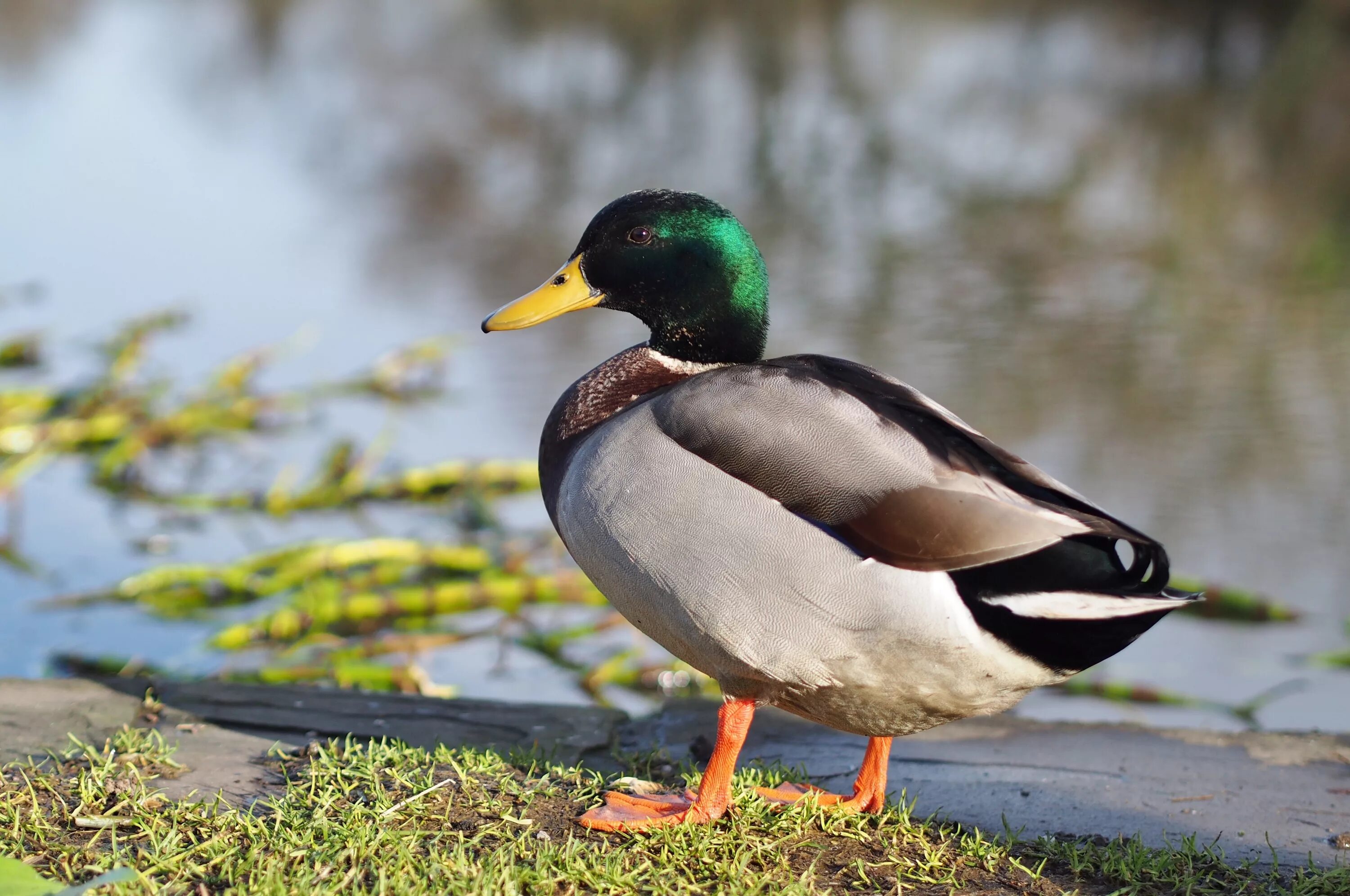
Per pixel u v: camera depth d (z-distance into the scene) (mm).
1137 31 39719
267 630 9484
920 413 4703
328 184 24781
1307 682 9008
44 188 24766
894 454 4496
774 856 4883
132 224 22141
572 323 16547
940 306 17047
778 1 47750
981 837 5062
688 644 4859
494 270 19078
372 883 4570
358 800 5207
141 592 10086
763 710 6832
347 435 13477
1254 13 41312
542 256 19734
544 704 6652
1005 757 6199
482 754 5766
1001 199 22766
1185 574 10336
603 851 4844
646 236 5633
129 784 5262
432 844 4816
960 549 4340
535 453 13008
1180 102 30562
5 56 40375
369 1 51281
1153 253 19516
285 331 16703
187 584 10172
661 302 5684
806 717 5156
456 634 9547
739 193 23188
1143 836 5359
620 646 9531
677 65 35969
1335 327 15961
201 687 6594
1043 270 18719
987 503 4363
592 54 37938
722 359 5746
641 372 5645
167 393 14359
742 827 5016
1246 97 30969
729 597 4625
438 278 18750
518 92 32844
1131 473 11922
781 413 4629
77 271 19516
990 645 4473
